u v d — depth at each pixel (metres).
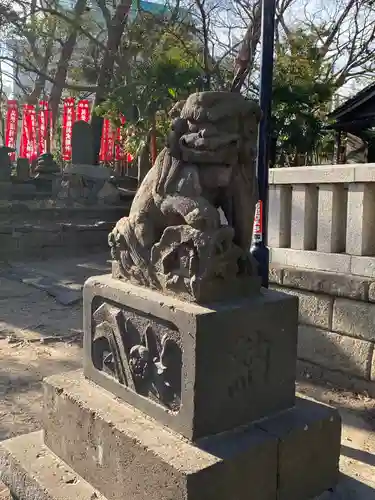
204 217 2.30
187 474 1.99
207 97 2.34
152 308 2.37
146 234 2.56
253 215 2.54
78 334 5.77
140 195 2.66
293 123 10.44
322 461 2.52
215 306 2.28
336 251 4.42
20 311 6.68
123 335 2.57
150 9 14.96
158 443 2.20
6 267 9.65
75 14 14.60
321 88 10.90
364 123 10.77
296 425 2.40
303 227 4.58
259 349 2.40
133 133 11.99
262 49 3.96
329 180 4.30
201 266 2.30
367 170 4.04
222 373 2.26
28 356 5.05
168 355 2.32
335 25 15.16
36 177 13.98
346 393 4.19
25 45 22.45
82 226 11.18
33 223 11.21
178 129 2.44
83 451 2.53
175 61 10.91
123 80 13.23
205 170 2.41
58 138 18.84
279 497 2.33
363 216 4.14
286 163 11.31
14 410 3.85
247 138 2.43
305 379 4.45
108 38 14.02
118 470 2.31
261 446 2.23
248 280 2.48
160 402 2.37
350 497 2.52
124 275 2.74
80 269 9.42
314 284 4.38
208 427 2.24
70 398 2.62
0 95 23.28
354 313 4.19
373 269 4.09
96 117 14.92
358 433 3.54
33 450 2.79
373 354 4.09
